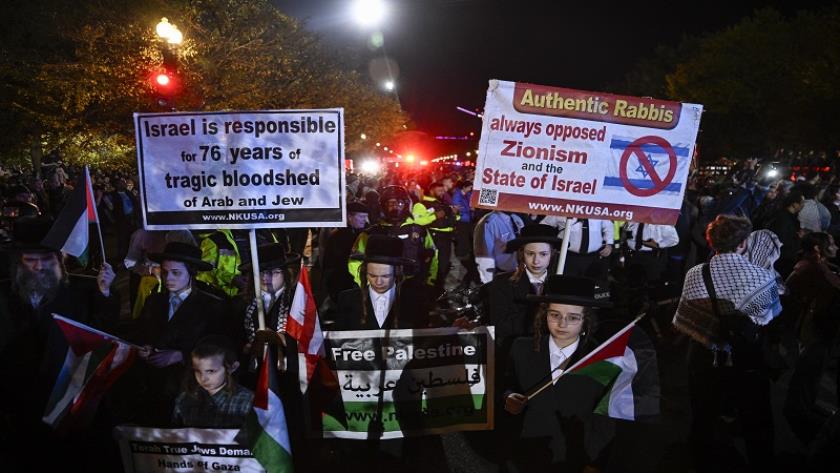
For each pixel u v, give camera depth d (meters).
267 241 7.23
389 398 4.74
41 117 17.28
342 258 8.59
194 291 5.14
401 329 4.72
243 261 7.11
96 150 24.20
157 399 4.98
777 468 4.96
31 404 4.81
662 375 7.18
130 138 18.53
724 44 53.44
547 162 4.78
